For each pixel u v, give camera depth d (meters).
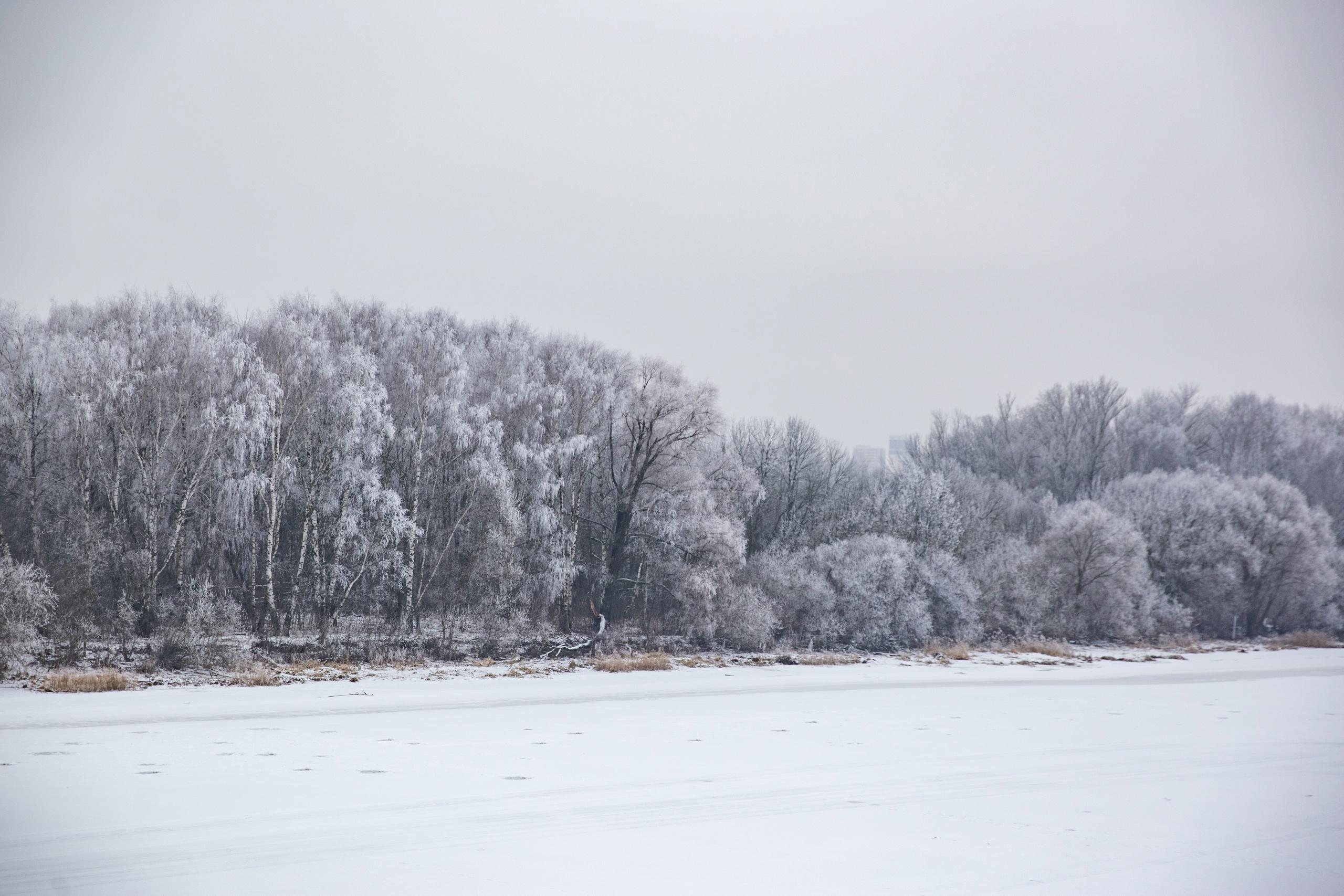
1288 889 17.88
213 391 52.69
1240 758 29.77
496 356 67.56
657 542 62.75
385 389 56.72
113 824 19.86
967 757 28.80
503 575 55.34
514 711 37.22
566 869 17.81
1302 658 69.00
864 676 52.56
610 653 56.44
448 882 16.98
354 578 54.06
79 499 52.06
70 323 60.28
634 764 26.81
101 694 38.38
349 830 19.84
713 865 18.23
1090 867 18.72
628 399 62.94
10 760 25.58
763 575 66.06
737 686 46.53
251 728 31.66
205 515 53.78
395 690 42.31
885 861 18.69
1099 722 36.62
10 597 42.25
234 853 18.19
